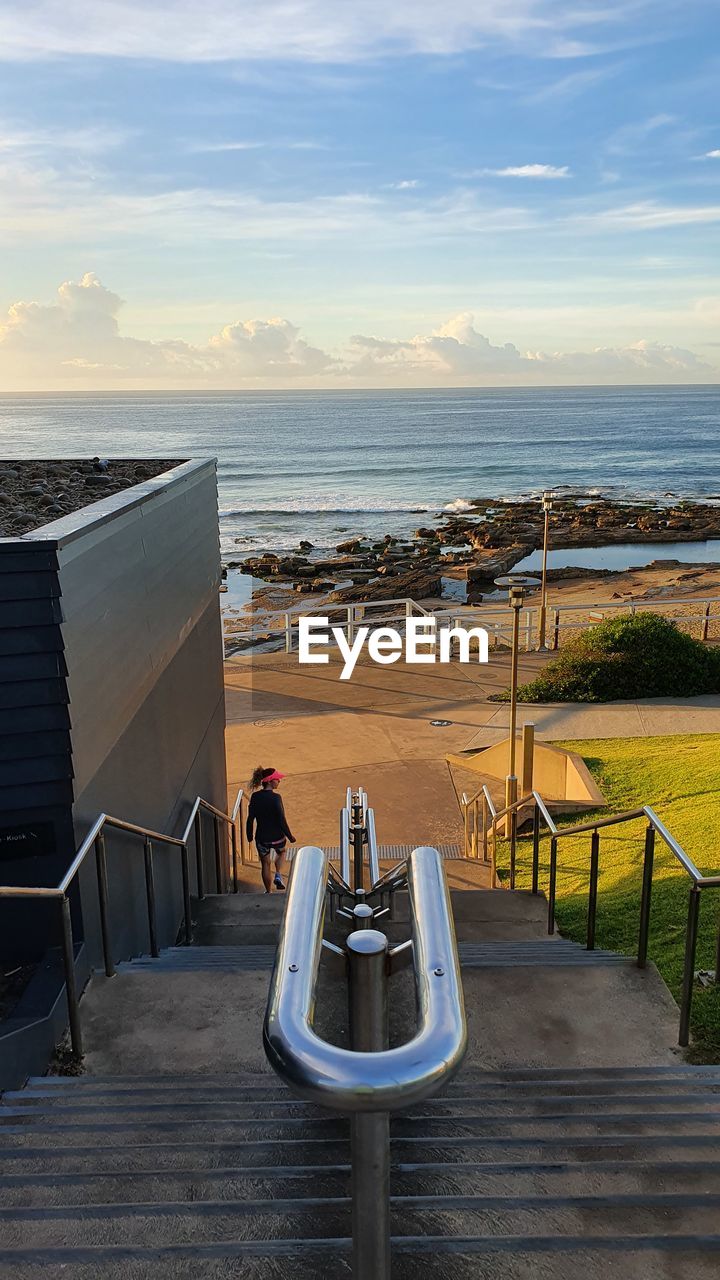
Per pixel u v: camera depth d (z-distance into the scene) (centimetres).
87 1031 455
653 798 1056
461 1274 259
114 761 562
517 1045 437
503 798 1213
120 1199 295
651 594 3553
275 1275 254
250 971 514
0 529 571
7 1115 353
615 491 8094
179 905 759
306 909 162
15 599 448
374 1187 138
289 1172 303
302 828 1144
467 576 4225
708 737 1340
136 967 530
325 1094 119
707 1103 354
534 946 602
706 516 6231
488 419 19888
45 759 473
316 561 4953
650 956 564
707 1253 267
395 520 6662
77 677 484
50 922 488
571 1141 322
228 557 5253
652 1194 287
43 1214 282
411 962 161
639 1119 337
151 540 679
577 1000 479
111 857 554
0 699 457
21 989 465
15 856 481
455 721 1536
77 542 488
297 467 10425
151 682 673
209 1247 262
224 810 1114
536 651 2023
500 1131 335
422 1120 340
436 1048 125
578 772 1139
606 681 1617
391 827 1143
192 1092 378
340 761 1373
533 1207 284
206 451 12494
